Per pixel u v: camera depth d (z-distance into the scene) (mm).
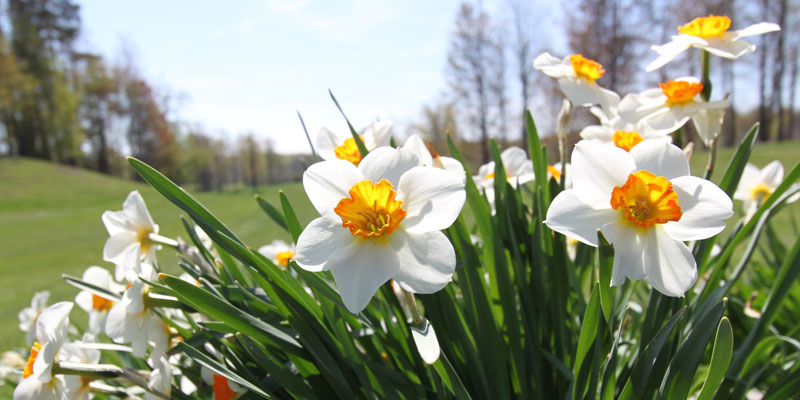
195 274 377
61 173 7984
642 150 280
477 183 468
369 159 286
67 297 1543
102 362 526
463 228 339
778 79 6133
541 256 361
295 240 320
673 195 258
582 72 396
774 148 5578
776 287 342
